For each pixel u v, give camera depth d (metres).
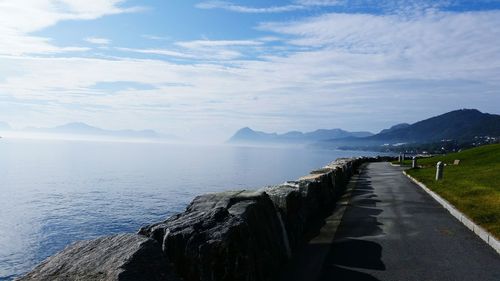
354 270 9.21
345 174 29.41
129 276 4.89
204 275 6.14
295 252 10.58
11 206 126.56
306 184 15.15
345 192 23.44
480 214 14.14
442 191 20.72
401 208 17.55
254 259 7.60
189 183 195.50
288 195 11.15
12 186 173.00
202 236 6.45
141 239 5.68
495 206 15.15
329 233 12.84
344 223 14.40
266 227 8.88
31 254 78.12
